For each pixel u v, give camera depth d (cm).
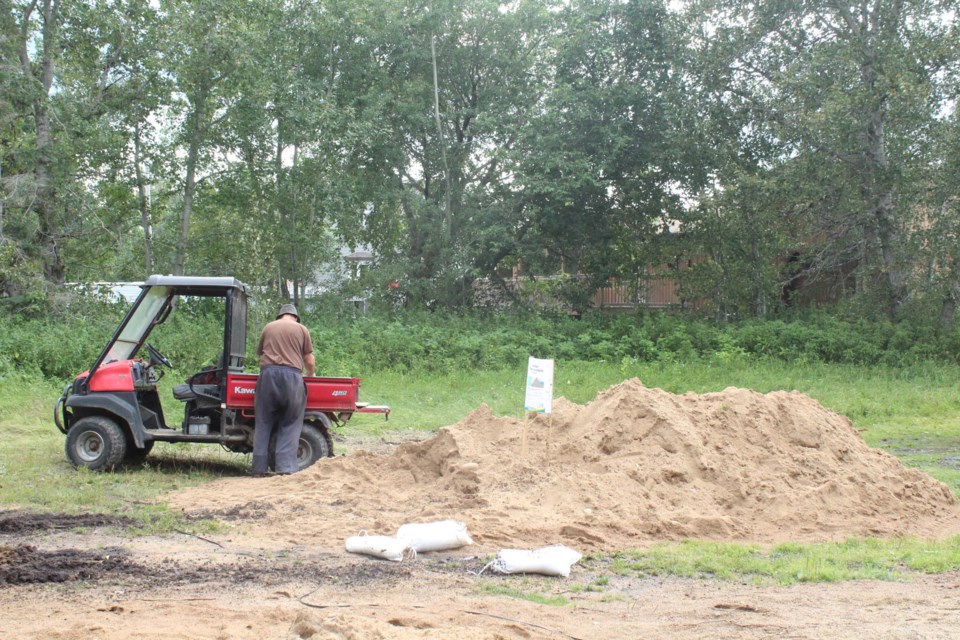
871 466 956
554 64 3177
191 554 665
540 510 806
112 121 2658
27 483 937
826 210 2772
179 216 3077
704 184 3117
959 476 1106
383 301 3139
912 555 713
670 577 648
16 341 1948
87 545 687
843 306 2838
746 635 497
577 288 3306
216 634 471
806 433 982
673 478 873
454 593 584
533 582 627
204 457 1180
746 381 2061
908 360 2386
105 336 2070
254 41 2680
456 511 809
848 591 607
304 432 1081
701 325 2720
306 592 572
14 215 2456
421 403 1831
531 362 919
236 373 1103
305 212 2961
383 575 624
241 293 1143
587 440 933
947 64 2580
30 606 520
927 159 2622
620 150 3038
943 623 520
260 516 802
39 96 2336
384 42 3169
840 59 2622
